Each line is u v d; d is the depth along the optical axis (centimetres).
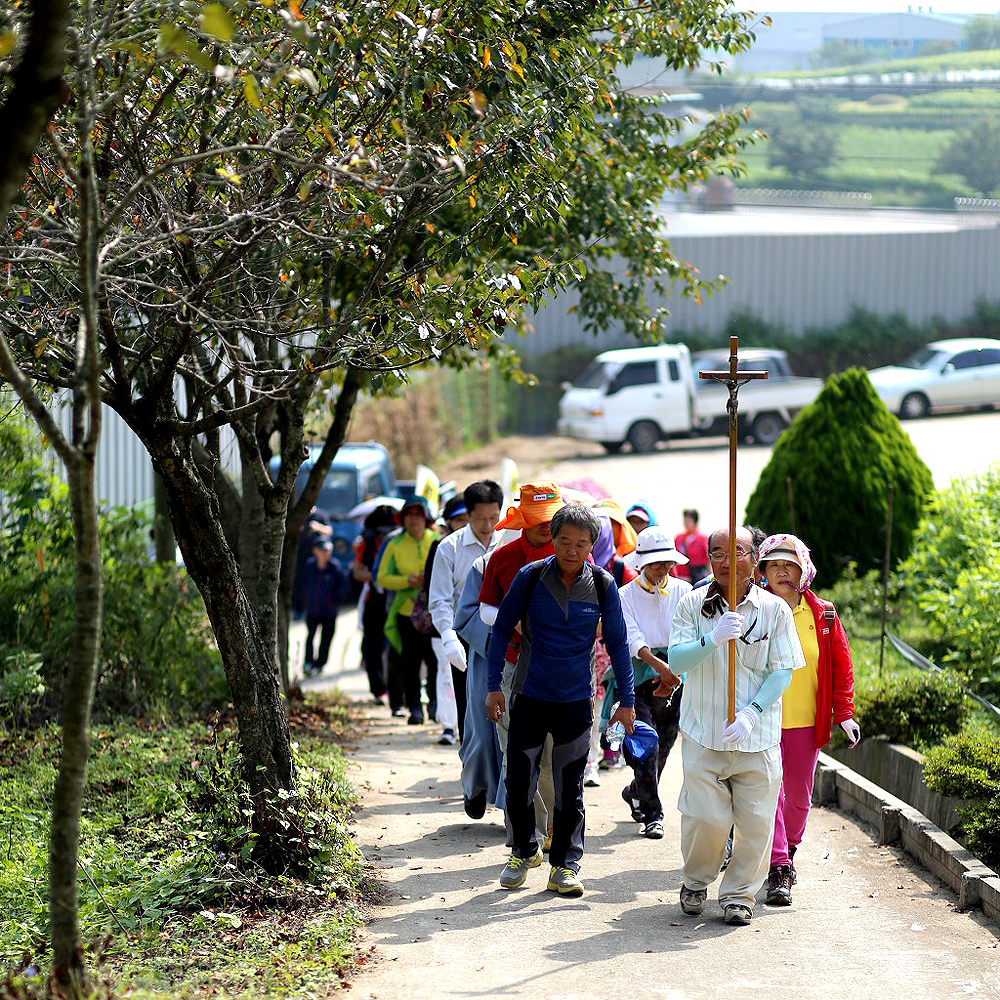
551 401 4719
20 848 885
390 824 1051
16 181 468
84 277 535
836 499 1800
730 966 723
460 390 4525
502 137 836
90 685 570
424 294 853
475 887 880
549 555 935
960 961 732
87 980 593
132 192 584
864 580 1739
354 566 1784
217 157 796
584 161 1420
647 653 995
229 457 1591
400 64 787
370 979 702
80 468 544
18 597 1374
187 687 1412
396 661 1642
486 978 703
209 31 488
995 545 1469
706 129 1647
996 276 4994
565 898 856
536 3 938
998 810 859
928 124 6475
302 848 838
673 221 5766
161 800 950
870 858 944
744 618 802
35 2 446
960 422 4272
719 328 4822
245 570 1441
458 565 1109
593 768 1205
